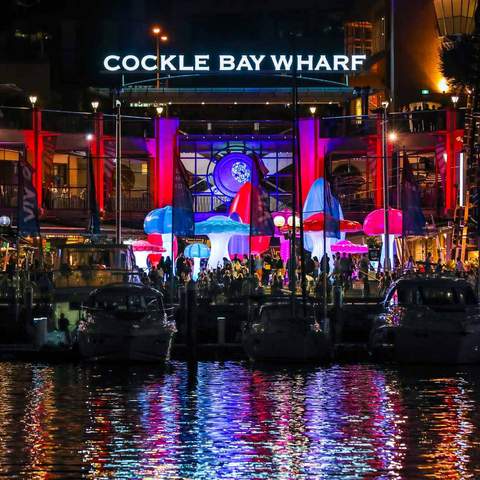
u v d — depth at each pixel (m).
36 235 77.19
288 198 117.50
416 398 51.81
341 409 48.53
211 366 64.81
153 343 64.56
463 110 111.69
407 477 35.09
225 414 47.28
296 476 35.31
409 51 131.75
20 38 148.88
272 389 55.09
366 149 115.88
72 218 113.25
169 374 61.19
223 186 103.88
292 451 39.03
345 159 118.12
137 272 77.00
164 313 66.31
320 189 95.38
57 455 38.22
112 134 118.31
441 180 110.12
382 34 139.88
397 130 113.94
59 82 148.50
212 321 75.00
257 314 68.00
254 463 37.06
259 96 123.00
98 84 148.50
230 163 103.62
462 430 42.97
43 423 44.72
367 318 74.38
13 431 42.81
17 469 36.12
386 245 87.38
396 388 55.28
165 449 39.38
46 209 112.94
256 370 62.75
